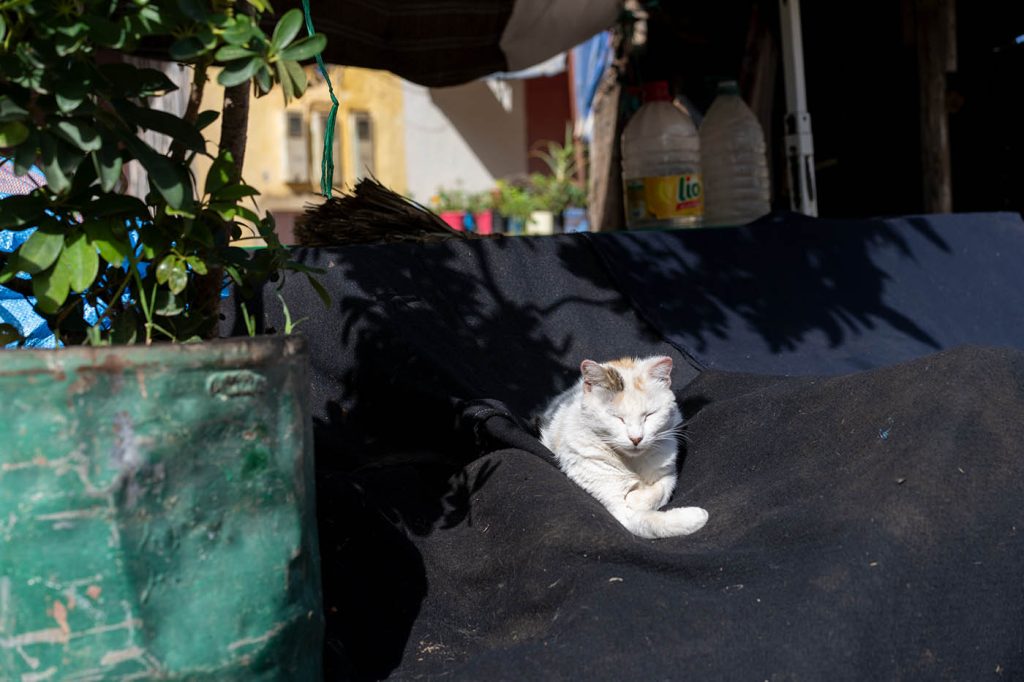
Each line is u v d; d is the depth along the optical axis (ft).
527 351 12.27
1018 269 15.23
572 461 9.87
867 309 13.99
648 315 12.97
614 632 6.56
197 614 5.70
